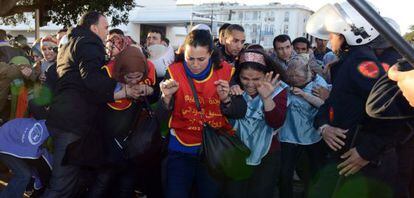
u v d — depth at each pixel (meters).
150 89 3.42
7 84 4.51
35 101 3.74
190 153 3.07
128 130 3.48
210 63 2.97
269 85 2.95
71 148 3.29
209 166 2.91
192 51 2.80
